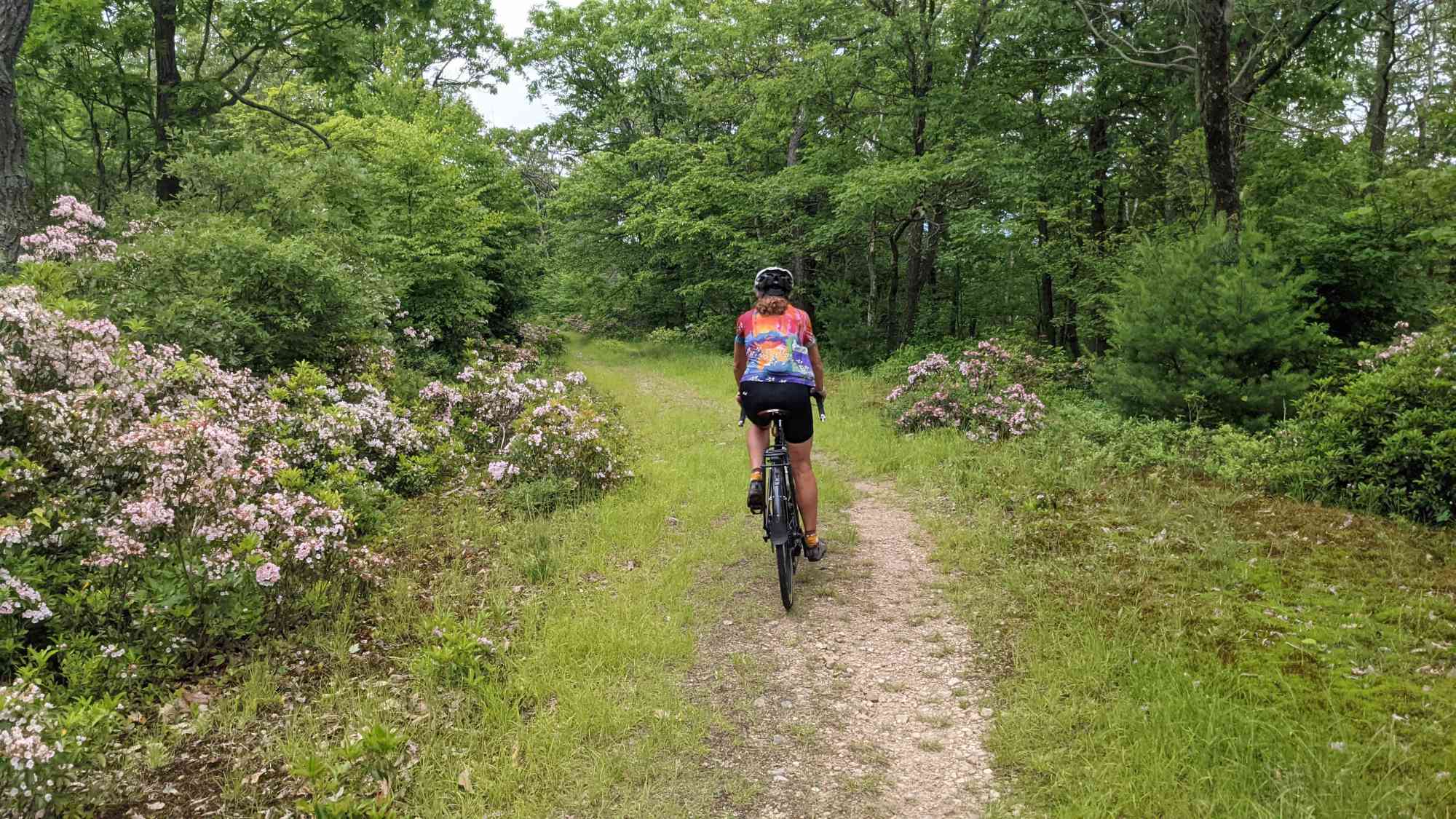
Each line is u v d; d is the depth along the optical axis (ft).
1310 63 42.52
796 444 14.32
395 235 42.24
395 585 15.19
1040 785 9.10
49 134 50.90
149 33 46.70
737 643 12.95
